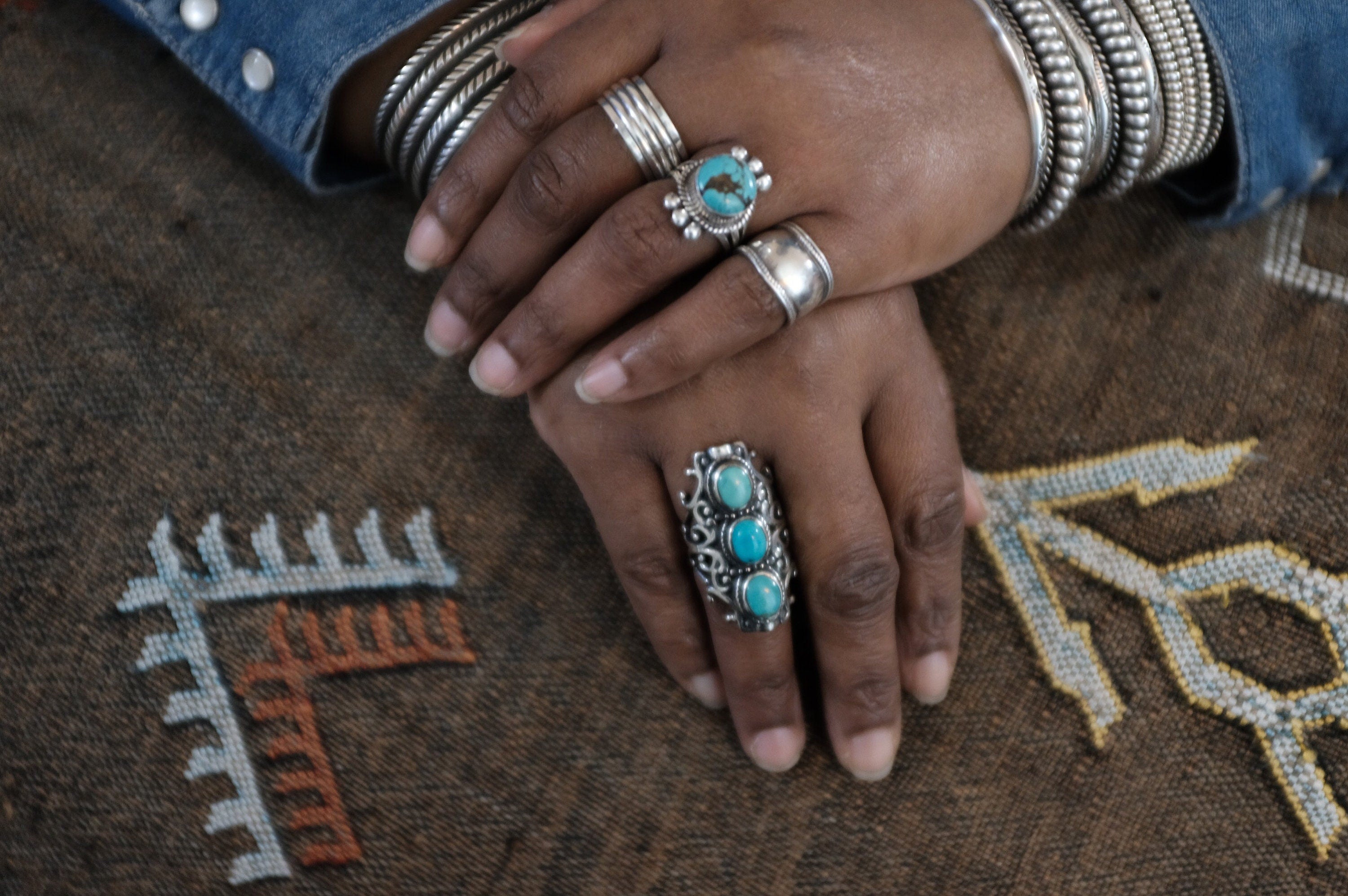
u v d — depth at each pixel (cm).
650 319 66
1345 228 74
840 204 67
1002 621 71
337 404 71
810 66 67
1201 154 72
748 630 68
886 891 70
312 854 69
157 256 71
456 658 70
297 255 72
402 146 70
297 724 70
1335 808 71
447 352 69
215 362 71
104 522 70
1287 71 70
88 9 73
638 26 67
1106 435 72
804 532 68
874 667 69
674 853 70
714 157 65
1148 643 71
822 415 68
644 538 69
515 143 67
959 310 73
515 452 71
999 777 70
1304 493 72
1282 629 71
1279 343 73
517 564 71
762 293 66
